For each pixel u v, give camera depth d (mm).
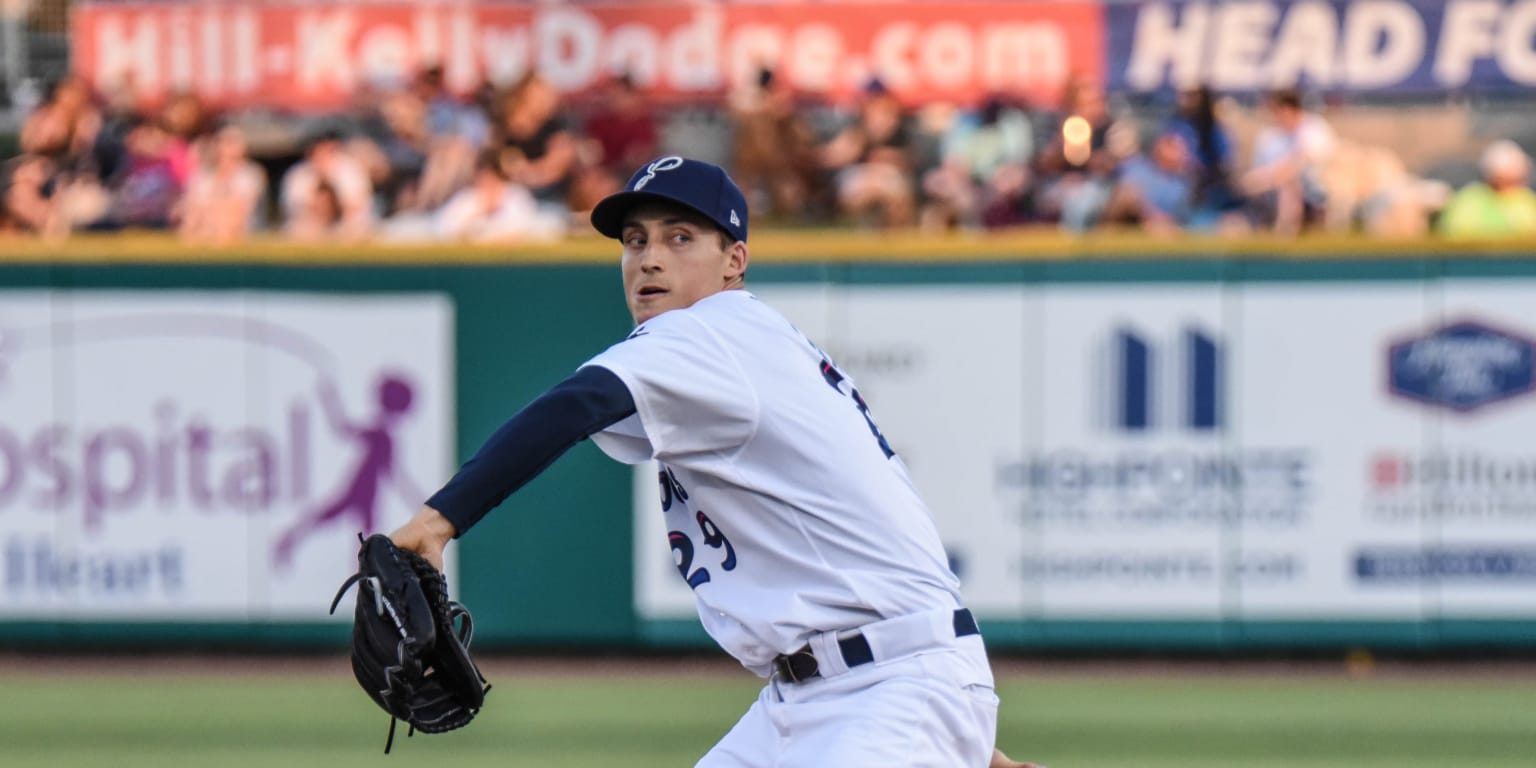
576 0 41250
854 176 40031
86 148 40188
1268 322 29516
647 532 30250
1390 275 29344
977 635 12500
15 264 30234
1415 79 41219
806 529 12078
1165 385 29609
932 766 12000
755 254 29766
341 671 29844
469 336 30250
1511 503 29406
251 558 30453
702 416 11664
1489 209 38594
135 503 30469
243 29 41625
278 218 41406
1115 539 29797
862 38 41312
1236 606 29734
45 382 30375
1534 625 29422
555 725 25844
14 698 27797
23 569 30594
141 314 30297
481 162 38562
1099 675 29344
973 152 40562
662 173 12312
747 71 41469
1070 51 41281
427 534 11047
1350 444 29531
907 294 29719
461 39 41562
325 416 30297
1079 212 38625
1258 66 41312
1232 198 39156
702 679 29250
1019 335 29719
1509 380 29312
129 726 25844
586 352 30188
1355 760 23812
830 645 12133
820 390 12141
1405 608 29578
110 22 41750
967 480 29875
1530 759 23922
